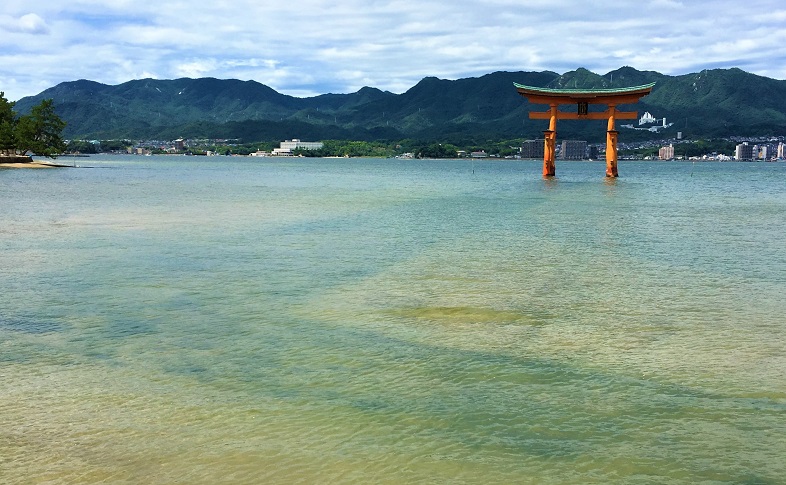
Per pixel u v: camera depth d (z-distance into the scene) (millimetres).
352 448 9750
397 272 23984
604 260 26953
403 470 9125
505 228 38469
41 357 13836
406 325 16625
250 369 13156
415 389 12141
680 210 52156
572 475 9031
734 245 31703
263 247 30062
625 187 90312
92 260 26047
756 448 9852
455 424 10617
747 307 18766
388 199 64500
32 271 23594
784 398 11781
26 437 10016
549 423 10680
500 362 13719
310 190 80438
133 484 8688
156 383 12328
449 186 92625
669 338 15609
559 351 14523
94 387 12102
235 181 104125
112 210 48375
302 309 18250
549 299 19719
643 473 9102
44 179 96688
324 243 31609
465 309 18375
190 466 9172
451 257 27484
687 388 12273
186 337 15383
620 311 18266
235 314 17609
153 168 170500
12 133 143625
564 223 41656
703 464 9352
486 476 8977
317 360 13773
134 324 16500
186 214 45969
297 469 9109
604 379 12727
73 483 8688
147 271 23781
